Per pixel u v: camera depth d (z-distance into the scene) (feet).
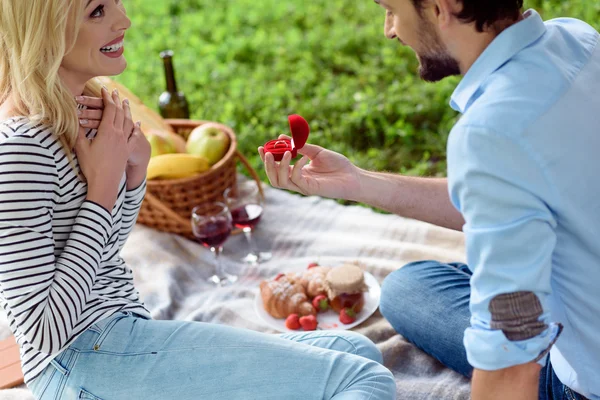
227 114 13.60
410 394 7.00
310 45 15.83
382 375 5.65
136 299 6.17
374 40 15.60
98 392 5.53
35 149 5.24
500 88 4.34
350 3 17.62
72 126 5.45
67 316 5.31
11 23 5.21
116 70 5.90
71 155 5.50
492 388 4.45
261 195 10.03
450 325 6.91
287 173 6.14
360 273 8.07
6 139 5.18
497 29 4.49
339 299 8.02
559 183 4.25
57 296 5.28
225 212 8.77
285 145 6.26
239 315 8.46
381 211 10.80
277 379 5.52
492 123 4.19
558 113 4.27
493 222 4.23
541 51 4.43
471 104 4.61
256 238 10.03
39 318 5.25
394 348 7.54
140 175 6.34
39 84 5.32
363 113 12.96
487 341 4.33
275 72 15.17
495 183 4.18
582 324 4.76
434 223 6.68
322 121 13.35
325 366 5.60
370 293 8.39
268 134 12.98
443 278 7.30
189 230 9.85
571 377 5.14
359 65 14.93
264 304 8.22
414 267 7.57
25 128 5.26
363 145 12.79
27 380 5.79
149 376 5.54
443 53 4.65
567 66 4.47
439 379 7.21
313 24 17.10
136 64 15.71
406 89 13.69
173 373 5.56
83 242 5.45
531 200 4.20
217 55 16.17
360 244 9.54
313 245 9.75
